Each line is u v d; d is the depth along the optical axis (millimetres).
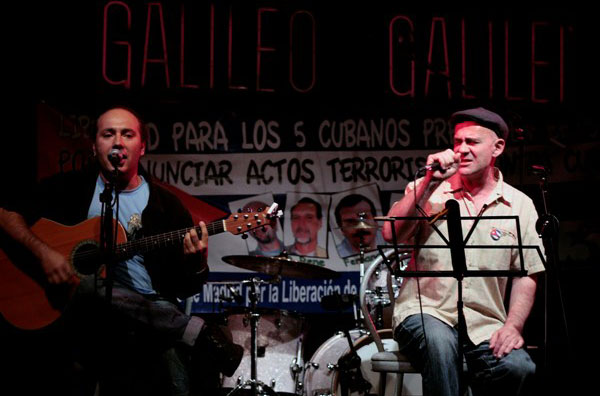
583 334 5156
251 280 4875
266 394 4766
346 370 4488
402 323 3480
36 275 3562
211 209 5375
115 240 3264
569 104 5469
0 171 5246
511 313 3514
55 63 5371
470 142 3598
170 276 3688
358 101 5480
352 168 5434
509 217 2939
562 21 5543
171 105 5434
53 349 4227
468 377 3396
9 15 5348
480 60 5520
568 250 5324
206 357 3469
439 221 3586
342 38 5531
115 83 5398
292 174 5422
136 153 3654
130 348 3377
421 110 5480
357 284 5328
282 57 5504
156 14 5457
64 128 5328
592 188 5359
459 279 2953
